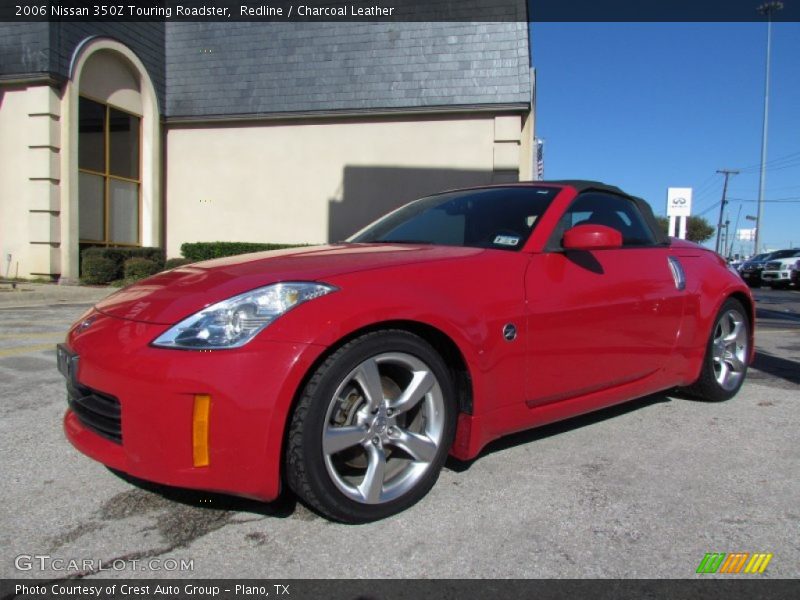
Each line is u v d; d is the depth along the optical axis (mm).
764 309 12148
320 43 14219
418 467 2408
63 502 2436
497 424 2605
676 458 2980
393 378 2447
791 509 2449
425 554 2084
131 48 13422
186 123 14781
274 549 2104
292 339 2066
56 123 11453
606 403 3146
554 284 2799
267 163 14570
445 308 2395
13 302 9211
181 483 2051
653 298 3301
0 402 3754
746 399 4105
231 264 2592
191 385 2018
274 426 2033
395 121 13867
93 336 2307
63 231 11656
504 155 13344
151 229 14320
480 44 13492
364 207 14094
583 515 2375
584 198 3293
